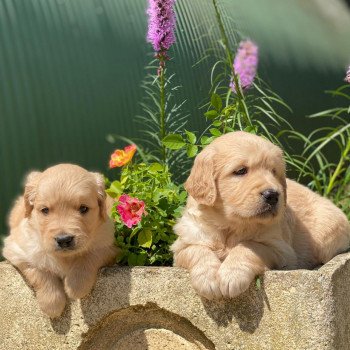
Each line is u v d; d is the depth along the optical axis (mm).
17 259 1201
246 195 1119
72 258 1181
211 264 1125
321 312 1072
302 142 2391
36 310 1215
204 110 1915
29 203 1185
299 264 1248
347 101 2783
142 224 1256
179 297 1146
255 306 1106
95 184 1180
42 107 1713
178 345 1163
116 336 1195
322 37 2828
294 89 2447
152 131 1876
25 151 1679
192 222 1180
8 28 1721
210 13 2135
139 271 1169
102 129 1797
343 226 1288
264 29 2479
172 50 1911
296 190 1307
